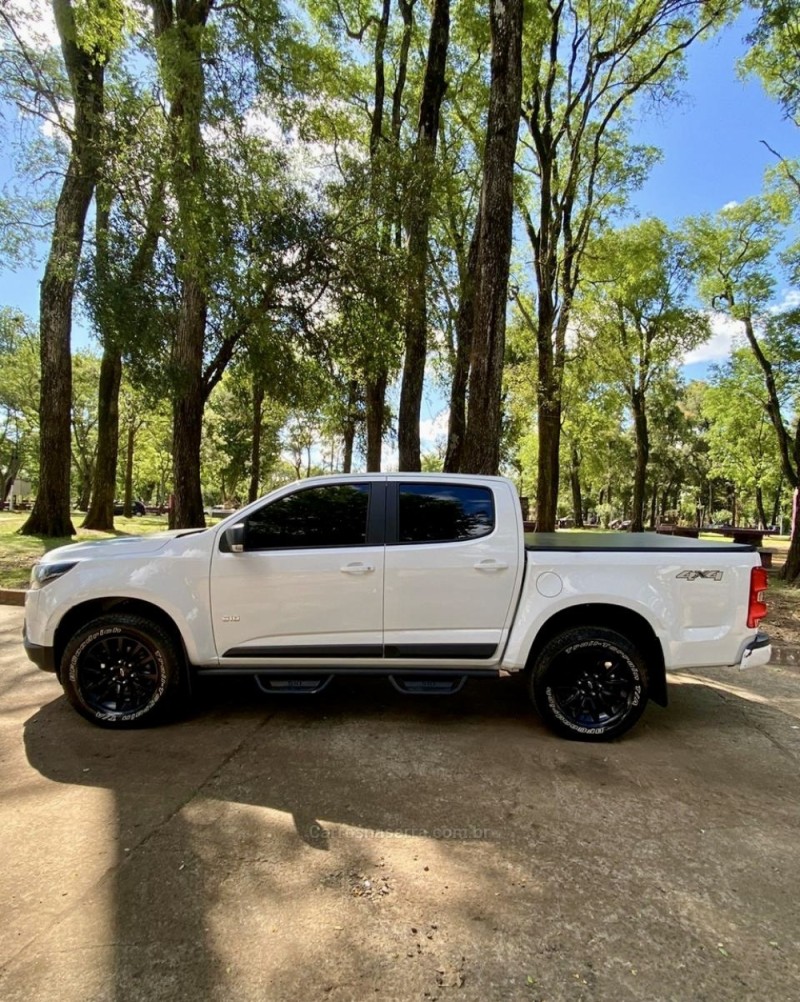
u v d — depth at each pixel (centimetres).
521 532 426
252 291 964
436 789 341
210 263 867
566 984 204
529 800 331
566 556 421
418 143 1098
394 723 440
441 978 206
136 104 906
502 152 784
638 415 2522
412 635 421
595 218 1705
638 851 285
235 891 249
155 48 870
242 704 473
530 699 468
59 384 1395
